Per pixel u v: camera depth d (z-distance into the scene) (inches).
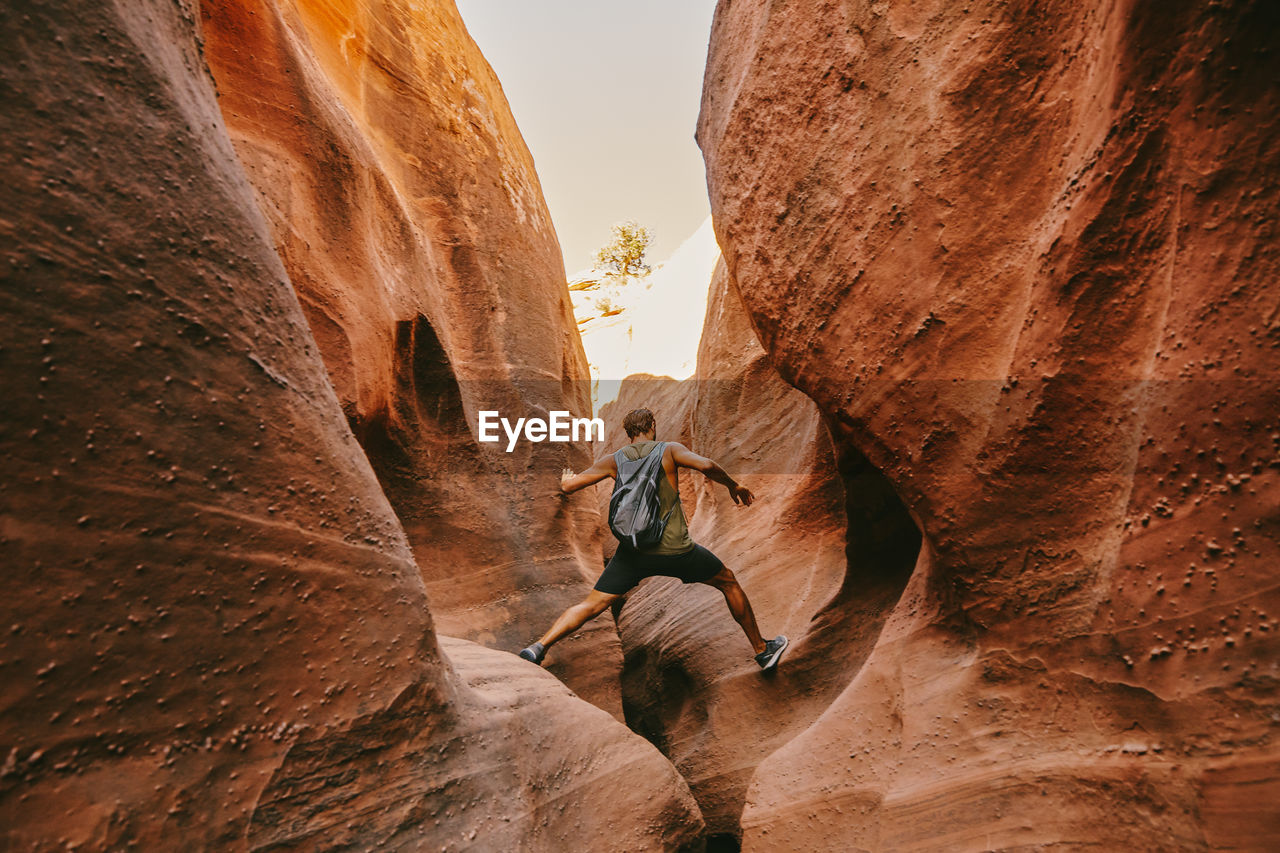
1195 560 63.6
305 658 62.7
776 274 106.7
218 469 57.6
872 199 92.5
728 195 120.2
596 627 185.9
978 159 82.7
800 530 194.5
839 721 99.9
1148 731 65.7
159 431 53.7
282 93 120.1
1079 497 73.7
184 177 59.7
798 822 93.8
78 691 47.0
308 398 68.6
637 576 134.2
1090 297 71.0
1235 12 56.7
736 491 135.4
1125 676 68.1
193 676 54.0
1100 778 66.9
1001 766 74.9
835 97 99.0
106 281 51.6
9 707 43.7
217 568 56.4
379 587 71.0
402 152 193.3
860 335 93.5
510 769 83.6
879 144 92.5
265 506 61.0
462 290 199.3
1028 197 78.9
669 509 133.3
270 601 60.2
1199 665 62.8
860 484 133.3
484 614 163.8
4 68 48.2
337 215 126.3
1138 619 67.2
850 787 91.0
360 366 122.1
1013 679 78.8
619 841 92.0
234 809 55.4
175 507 53.9
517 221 230.2
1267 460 59.6
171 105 60.4
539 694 101.3
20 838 43.1
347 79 177.6
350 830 64.1
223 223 62.7
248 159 110.3
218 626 56.0
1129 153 66.0
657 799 99.7
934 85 87.0
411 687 72.8
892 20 92.6
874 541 142.2
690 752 164.4
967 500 82.4
